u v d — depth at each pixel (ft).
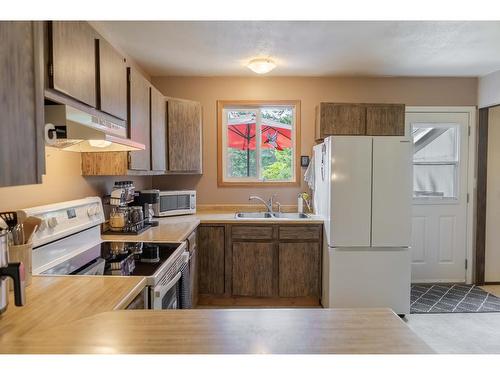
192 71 12.37
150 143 9.46
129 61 10.80
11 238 4.50
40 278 5.02
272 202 13.33
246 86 13.09
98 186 8.87
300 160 13.25
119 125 7.06
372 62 11.31
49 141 4.23
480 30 8.67
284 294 11.27
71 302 4.07
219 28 8.57
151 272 5.44
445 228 13.33
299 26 8.43
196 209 13.33
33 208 5.74
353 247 10.30
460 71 12.35
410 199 10.21
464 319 10.27
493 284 13.30
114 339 3.10
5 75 3.26
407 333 3.25
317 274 11.23
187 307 7.91
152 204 10.68
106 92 6.32
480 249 13.23
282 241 11.19
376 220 10.23
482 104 12.91
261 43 9.58
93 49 5.79
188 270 8.61
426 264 13.34
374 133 11.51
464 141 13.19
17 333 3.25
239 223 11.19
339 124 11.53
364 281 10.32
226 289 11.30
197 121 12.15
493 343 8.86
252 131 13.53
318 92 13.12
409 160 10.16
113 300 4.14
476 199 13.23
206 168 13.33
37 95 3.79
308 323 3.45
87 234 7.14
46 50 4.42
